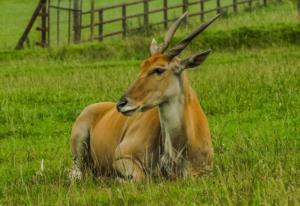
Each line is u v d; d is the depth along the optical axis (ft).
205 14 403.95
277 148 130.00
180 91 112.57
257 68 223.92
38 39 396.78
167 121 112.37
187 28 349.82
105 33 396.98
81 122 131.64
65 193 110.22
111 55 310.65
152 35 348.38
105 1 482.28
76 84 225.56
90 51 314.55
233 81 204.54
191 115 113.91
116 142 122.11
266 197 95.20
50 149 151.23
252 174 107.04
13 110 191.11
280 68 218.79
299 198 93.30
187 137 113.09
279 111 174.81
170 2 467.52
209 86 201.77
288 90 191.93
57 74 263.70
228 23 344.49
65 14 445.37
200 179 108.88
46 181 119.65
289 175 106.01
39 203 105.50
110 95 205.26
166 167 113.29
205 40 307.78
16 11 482.69
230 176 105.09
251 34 309.01
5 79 255.50
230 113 176.45
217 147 136.05
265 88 195.93
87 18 439.63
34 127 175.94
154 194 103.50
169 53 112.16
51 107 195.11
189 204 98.58
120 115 123.34
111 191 106.83
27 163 136.87
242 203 95.66
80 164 130.62
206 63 267.18
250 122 165.27
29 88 223.51
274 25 314.76
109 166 124.36
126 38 332.39
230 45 304.71
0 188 119.14
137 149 115.44
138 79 111.14
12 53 326.03
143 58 306.35
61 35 396.98
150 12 368.27
